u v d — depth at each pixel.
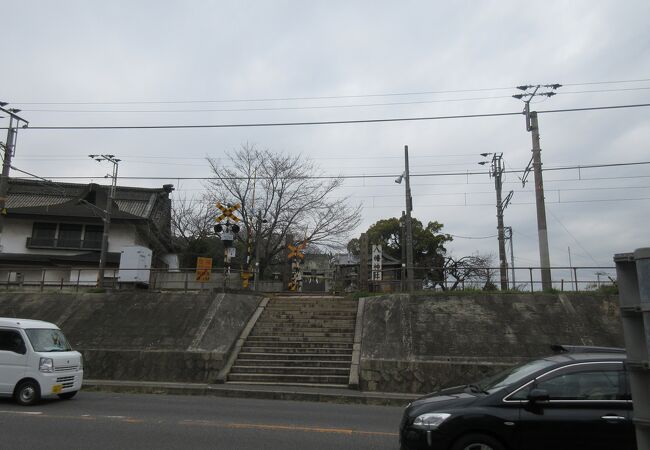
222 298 20.55
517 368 6.79
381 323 18.23
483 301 18.73
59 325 19.66
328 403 13.17
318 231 36.84
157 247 45.62
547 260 21.00
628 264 3.27
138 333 18.55
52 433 8.29
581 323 17.20
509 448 5.77
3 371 11.35
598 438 5.66
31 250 39.44
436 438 5.82
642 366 3.07
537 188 21.61
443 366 15.19
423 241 50.62
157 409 11.12
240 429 8.92
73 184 45.00
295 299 22.48
